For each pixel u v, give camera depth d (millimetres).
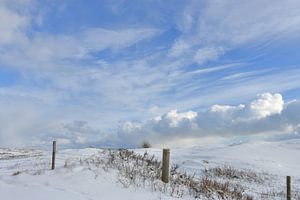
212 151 49562
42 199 12016
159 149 42688
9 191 13164
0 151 52375
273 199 24891
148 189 15250
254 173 35781
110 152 23125
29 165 22484
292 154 50344
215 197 16594
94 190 14172
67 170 17297
